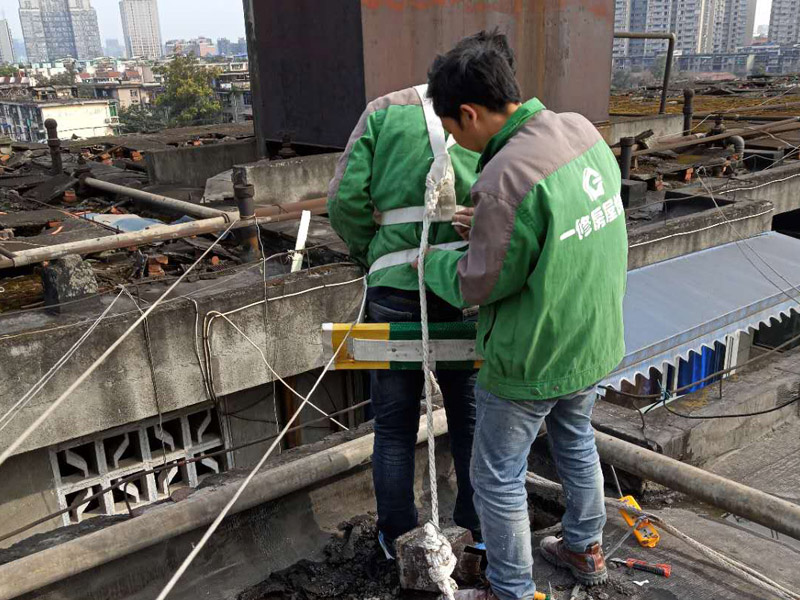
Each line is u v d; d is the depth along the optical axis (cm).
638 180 1166
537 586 283
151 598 290
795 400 486
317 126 1161
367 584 292
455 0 1104
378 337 261
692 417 448
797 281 727
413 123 254
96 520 314
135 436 697
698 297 675
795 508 282
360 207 264
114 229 832
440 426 350
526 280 212
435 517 243
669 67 1734
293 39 1154
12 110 10325
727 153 1398
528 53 1216
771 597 276
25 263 623
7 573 258
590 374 228
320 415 814
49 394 578
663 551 306
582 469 261
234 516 309
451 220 244
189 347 643
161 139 1694
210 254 816
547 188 204
